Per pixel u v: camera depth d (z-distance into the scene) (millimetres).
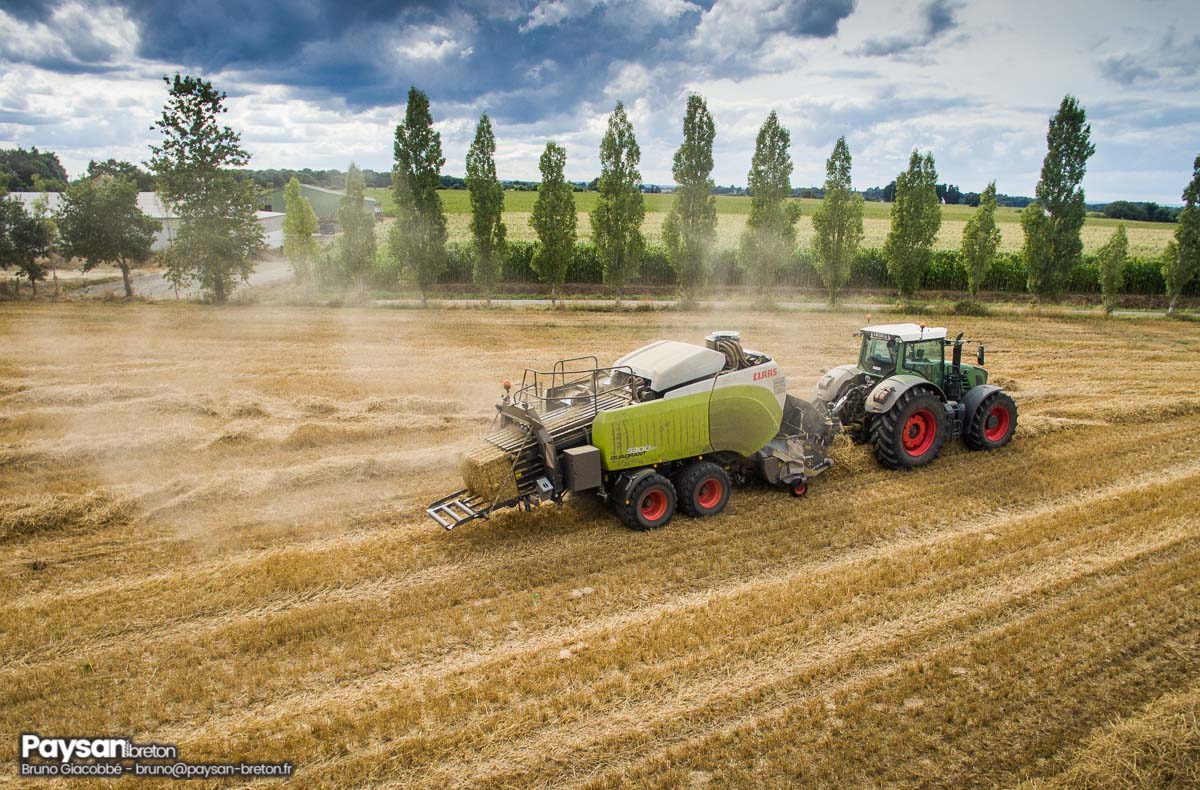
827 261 26750
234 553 7867
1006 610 6531
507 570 7426
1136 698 5336
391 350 18406
